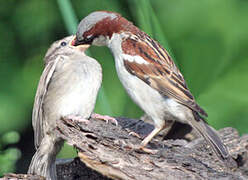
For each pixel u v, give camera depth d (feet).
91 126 30.50
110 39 33.24
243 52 46.80
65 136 28.37
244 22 46.88
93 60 32.96
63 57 32.94
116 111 46.06
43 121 32.07
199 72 46.85
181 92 30.55
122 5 47.88
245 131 43.65
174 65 32.30
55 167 31.32
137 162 27.27
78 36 33.99
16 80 48.16
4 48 48.57
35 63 48.62
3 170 33.73
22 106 47.60
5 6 48.91
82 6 47.88
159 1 47.42
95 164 26.22
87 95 32.07
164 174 26.73
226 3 47.14
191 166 28.32
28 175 28.73
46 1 48.83
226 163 30.42
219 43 46.70
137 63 31.76
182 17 47.01
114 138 28.84
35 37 48.75
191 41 46.96
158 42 35.45
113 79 47.44
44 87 31.91
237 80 46.19
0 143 35.12
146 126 34.86
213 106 45.14
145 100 31.37
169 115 30.89
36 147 32.30
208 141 29.07
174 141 32.78
